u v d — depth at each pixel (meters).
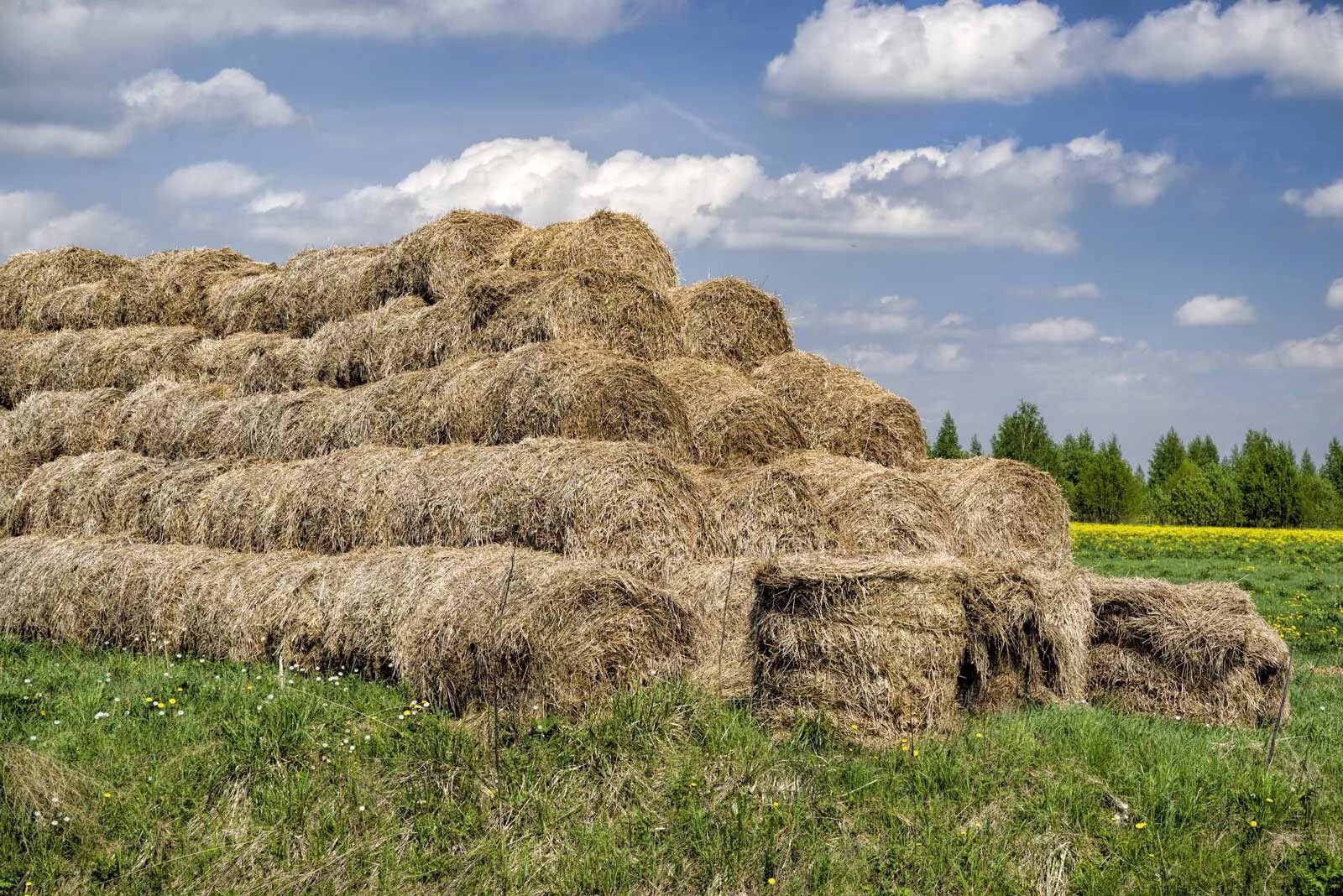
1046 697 9.55
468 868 6.69
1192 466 59.72
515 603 8.64
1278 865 6.74
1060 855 6.78
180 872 6.62
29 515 14.57
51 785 7.21
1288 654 9.53
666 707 8.20
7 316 18.75
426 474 11.19
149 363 16.03
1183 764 7.86
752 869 6.62
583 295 12.89
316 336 14.84
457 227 14.71
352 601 10.09
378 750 8.02
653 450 10.52
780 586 8.37
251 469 12.95
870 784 7.46
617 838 6.96
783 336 14.92
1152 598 9.80
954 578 8.45
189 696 9.51
